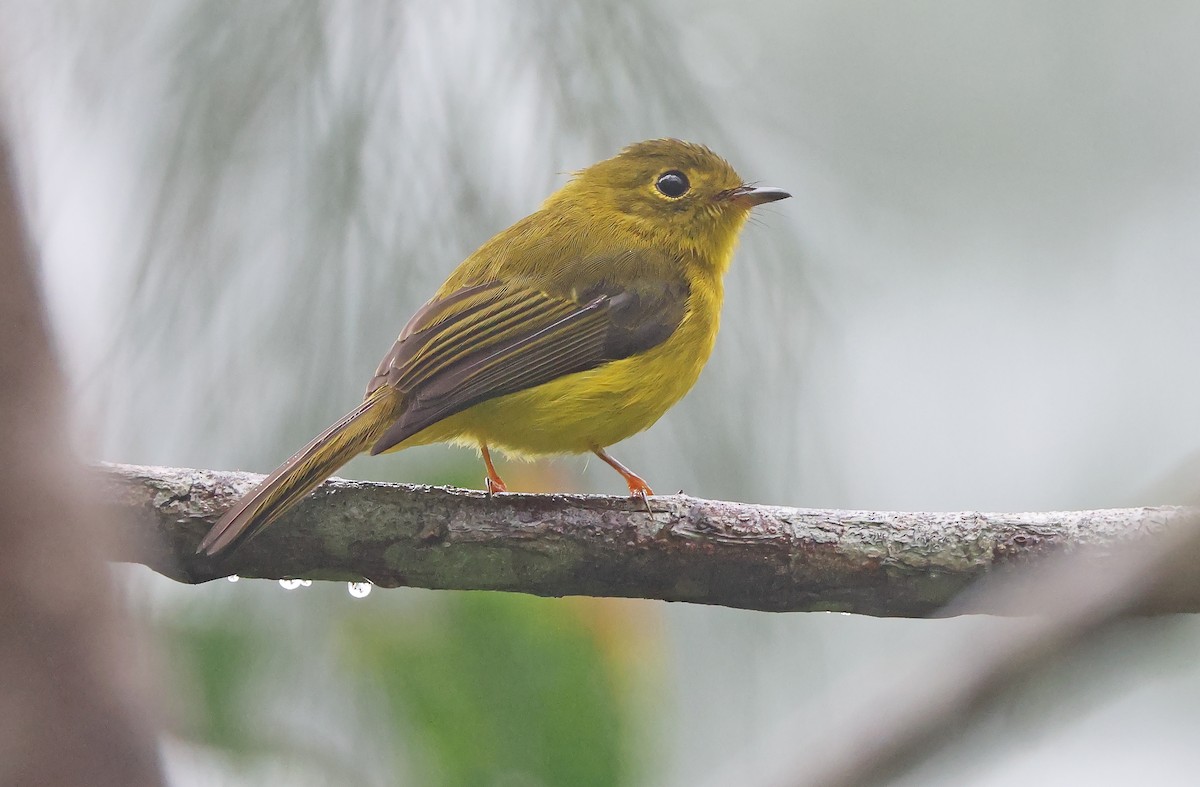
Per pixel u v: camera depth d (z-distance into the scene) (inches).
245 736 304.5
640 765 319.3
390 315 341.7
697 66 388.2
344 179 338.6
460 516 298.0
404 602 324.2
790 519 299.4
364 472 363.6
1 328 131.7
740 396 373.4
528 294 357.4
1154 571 124.7
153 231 329.7
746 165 399.5
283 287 336.8
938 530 293.9
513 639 321.1
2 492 127.1
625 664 323.9
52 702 124.3
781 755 138.5
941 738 120.1
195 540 292.2
